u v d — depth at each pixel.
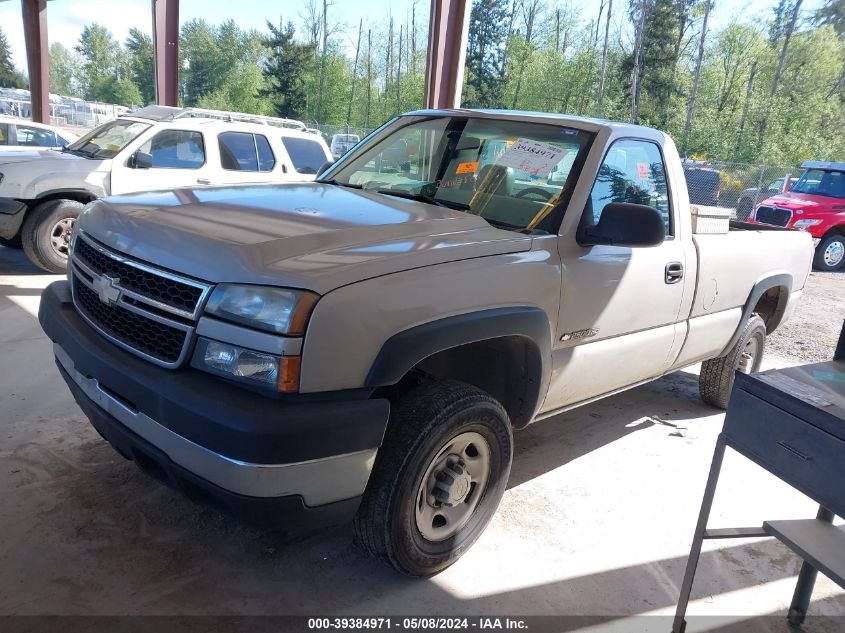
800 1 48.72
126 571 2.56
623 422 4.62
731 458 4.15
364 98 66.19
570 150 3.23
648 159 3.60
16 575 2.48
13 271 7.36
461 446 2.67
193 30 73.69
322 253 2.29
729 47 50.78
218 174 8.19
